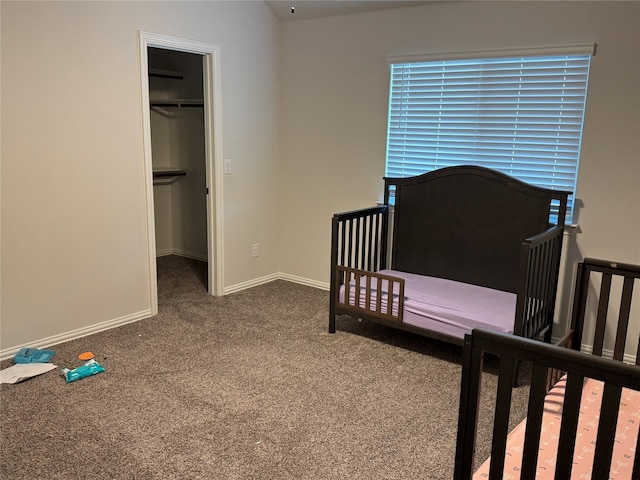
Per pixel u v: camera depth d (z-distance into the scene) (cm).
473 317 296
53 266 325
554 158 338
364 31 402
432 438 239
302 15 429
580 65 319
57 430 239
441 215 373
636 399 209
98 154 337
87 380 287
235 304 416
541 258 292
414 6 374
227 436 238
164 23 361
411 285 356
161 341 341
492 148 362
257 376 296
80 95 323
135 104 353
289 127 462
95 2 322
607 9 302
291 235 479
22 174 303
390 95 400
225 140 418
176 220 561
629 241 315
